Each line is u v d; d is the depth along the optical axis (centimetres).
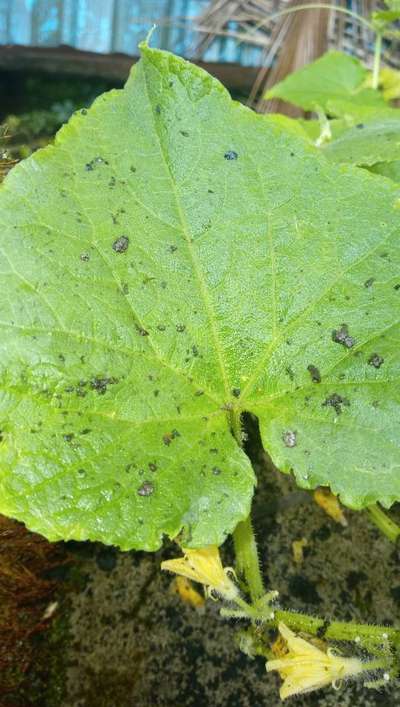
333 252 23
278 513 32
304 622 25
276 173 23
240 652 29
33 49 78
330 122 36
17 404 20
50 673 29
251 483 21
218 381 23
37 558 32
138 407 22
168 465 21
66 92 78
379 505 31
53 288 21
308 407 23
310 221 23
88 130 22
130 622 30
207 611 30
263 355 23
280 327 23
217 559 24
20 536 32
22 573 31
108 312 22
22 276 21
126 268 22
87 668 29
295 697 27
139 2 81
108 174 22
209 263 23
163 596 31
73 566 32
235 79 80
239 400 23
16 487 20
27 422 20
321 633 25
